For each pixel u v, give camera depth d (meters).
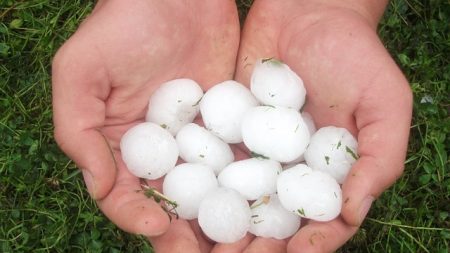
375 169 0.41
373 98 0.43
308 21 0.47
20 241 0.52
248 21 0.50
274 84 0.43
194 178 0.42
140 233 0.37
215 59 0.48
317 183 0.39
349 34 0.44
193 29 0.47
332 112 0.45
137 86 0.45
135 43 0.44
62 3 0.59
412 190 0.54
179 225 0.41
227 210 0.39
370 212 0.53
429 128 0.55
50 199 0.53
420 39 0.59
